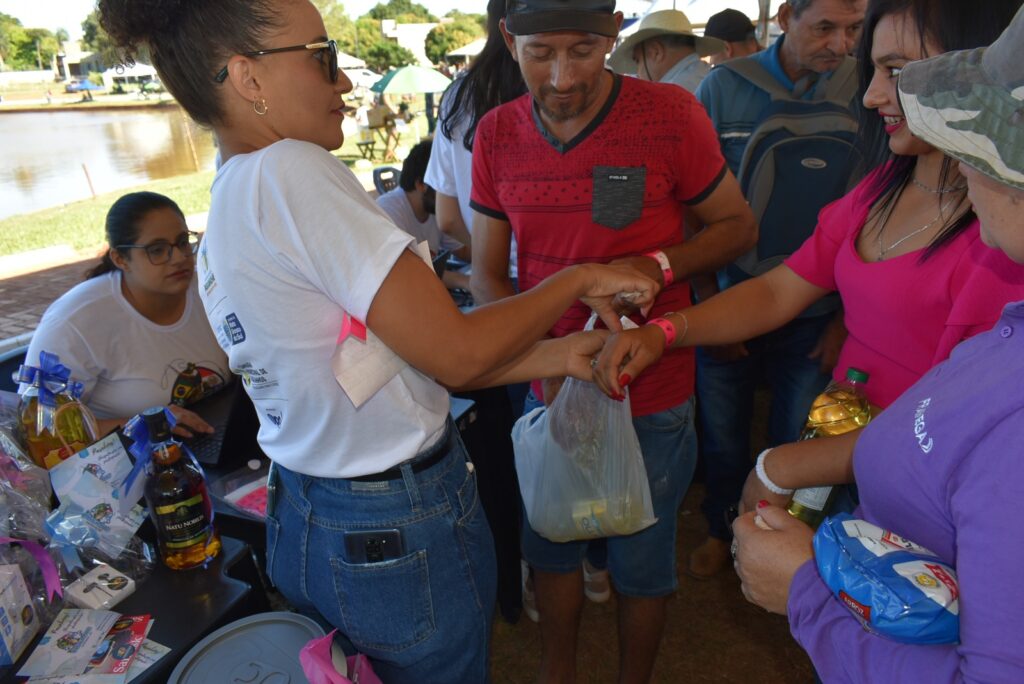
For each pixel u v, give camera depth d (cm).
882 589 65
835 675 70
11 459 126
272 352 89
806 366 206
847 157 194
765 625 216
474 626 112
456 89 216
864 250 118
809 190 197
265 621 118
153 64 87
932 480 65
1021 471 54
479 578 111
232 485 172
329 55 86
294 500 106
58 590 116
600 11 122
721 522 232
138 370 203
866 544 70
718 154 149
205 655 112
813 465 103
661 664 203
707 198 150
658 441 156
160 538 130
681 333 132
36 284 620
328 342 88
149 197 196
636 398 152
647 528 161
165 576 130
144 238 191
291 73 83
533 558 175
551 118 141
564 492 146
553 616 179
